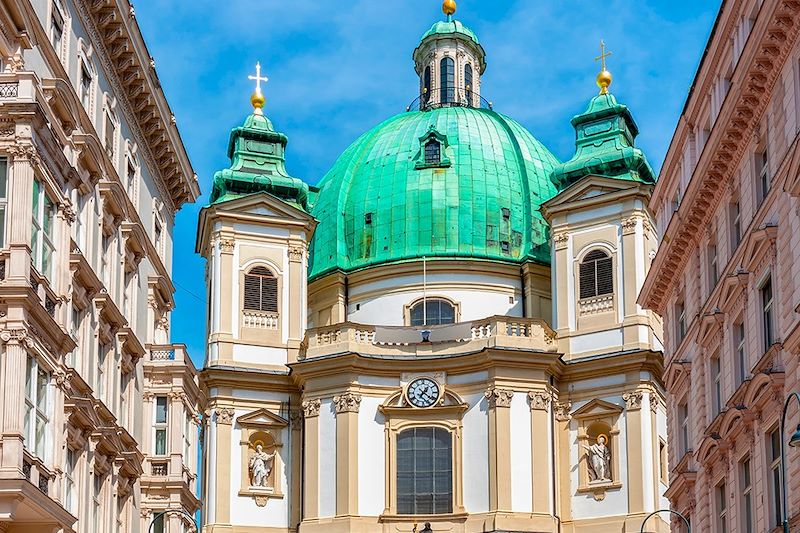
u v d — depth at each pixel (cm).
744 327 4716
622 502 8269
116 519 5081
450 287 9225
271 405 8731
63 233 4328
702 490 5241
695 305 5484
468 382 8438
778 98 4294
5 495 3712
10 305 3856
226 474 8538
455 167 9650
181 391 6072
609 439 8425
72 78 4722
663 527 8212
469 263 9238
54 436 4156
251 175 9200
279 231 9056
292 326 8931
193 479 6372
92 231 4809
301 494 8562
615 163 8875
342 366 8444
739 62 4456
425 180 9600
